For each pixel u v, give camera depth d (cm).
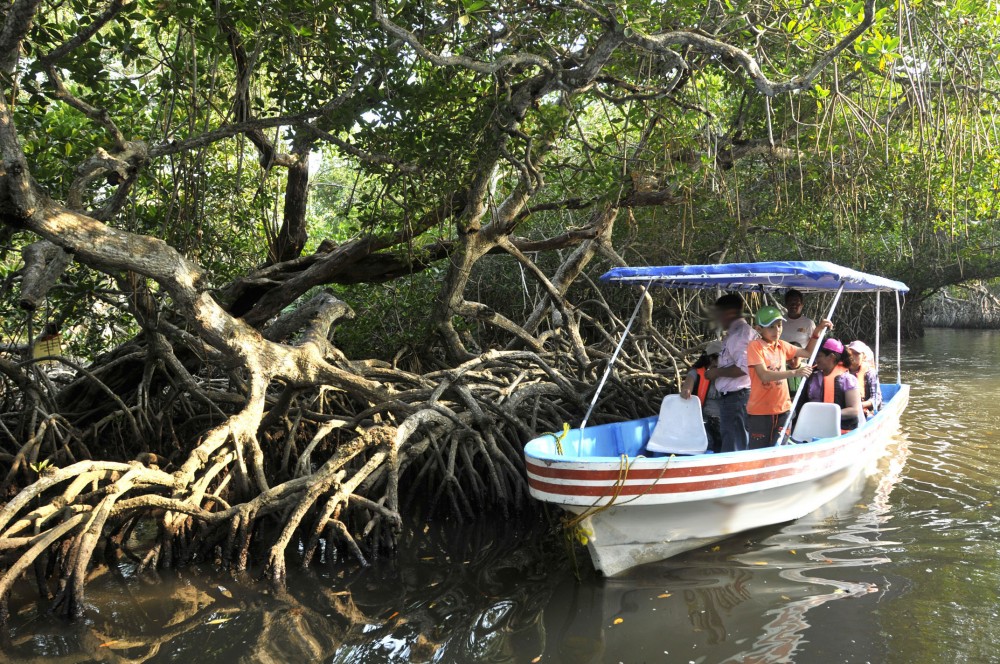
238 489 726
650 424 848
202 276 723
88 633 539
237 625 554
